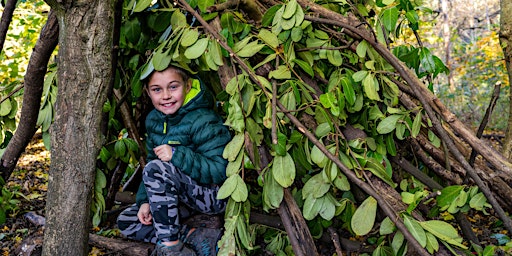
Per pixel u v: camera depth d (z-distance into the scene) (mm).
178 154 1784
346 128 1852
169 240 1808
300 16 1733
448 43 8938
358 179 1586
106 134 2266
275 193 1658
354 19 1873
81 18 1461
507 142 2809
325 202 1694
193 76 1914
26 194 3420
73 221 1539
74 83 1496
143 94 2525
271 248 2037
